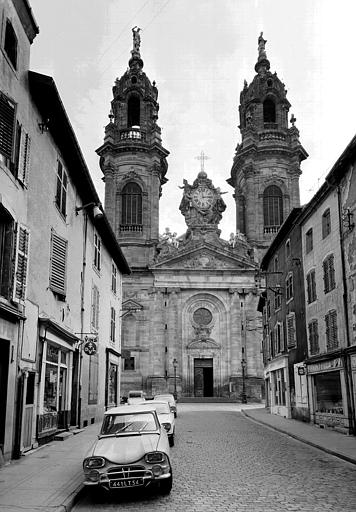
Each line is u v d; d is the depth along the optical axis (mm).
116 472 9703
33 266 16016
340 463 14195
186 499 9695
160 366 57594
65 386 20547
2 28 13578
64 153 19953
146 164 63094
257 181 63031
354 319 21297
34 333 15930
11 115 13992
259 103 65562
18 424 14117
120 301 37156
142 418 11547
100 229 28141
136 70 66250
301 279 29016
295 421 28734
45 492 9977
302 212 28188
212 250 60969
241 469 12938
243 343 59156
